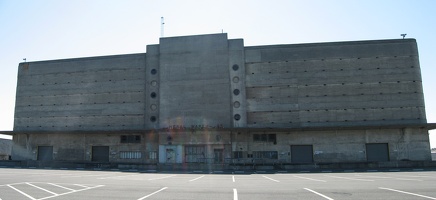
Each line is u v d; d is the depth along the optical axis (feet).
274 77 144.05
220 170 118.01
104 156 151.33
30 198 38.88
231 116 142.61
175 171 111.65
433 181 59.26
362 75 140.46
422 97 137.39
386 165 117.60
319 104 140.26
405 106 136.46
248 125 141.69
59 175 77.87
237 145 139.33
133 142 148.87
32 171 95.76
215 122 142.31
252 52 146.92
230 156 137.90
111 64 158.20
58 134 156.66
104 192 44.62
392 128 135.64
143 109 151.12
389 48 141.49
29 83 165.58
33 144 158.20
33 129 160.25
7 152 215.51
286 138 139.74
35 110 161.99
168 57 150.61
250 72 145.48
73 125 156.46
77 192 44.47
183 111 144.97
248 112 142.92
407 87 138.00
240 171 111.96
